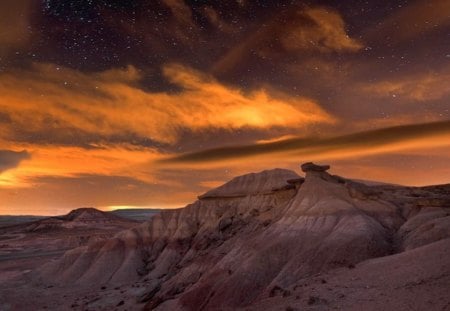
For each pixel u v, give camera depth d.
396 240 43.66
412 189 59.91
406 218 49.09
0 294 70.56
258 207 69.44
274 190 67.94
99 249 84.62
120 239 83.94
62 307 61.25
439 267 26.50
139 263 78.62
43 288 75.50
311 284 32.50
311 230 47.97
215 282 45.66
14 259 123.06
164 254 77.12
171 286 56.03
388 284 26.62
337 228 46.47
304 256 43.47
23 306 63.81
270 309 28.64
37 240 164.25
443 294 22.19
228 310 39.69
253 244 49.59
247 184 78.19
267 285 42.22
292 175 76.88
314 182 56.81
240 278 43.19
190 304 44.62
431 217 45.00
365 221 46.31
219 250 58.12
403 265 29.78
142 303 56.28
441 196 53.44
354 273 32.09
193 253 69.62
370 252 41.06
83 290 71.94
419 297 22.72
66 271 81.56
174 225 83.50
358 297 25.64
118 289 68.12
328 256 41.94
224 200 78.31
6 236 184.62
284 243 47.12
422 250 31.81
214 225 73.50
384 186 62.12
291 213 53.12
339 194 54.00
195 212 82.25
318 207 51.12
